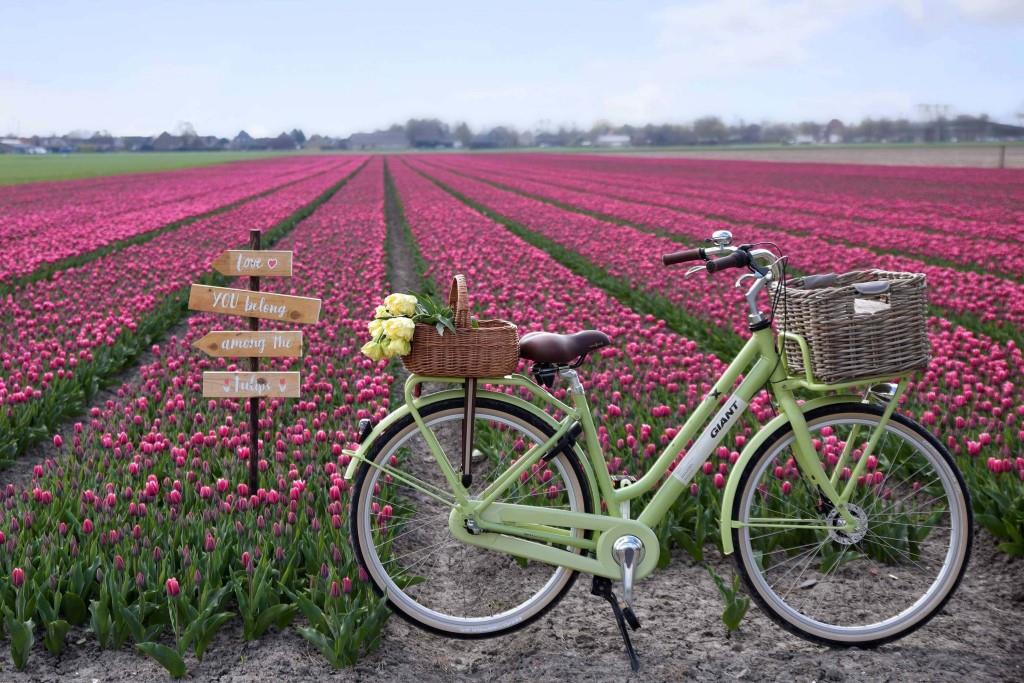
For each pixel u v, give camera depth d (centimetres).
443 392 392
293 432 628
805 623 394
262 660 380
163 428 646
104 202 3581
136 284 1335
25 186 5059
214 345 481
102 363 871
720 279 1417
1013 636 410
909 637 408
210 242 1969
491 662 391
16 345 859
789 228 2458
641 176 5994
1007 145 13112
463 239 2025
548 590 397
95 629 380
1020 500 497
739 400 396
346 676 371
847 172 6241
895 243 1992
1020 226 2395
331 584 391
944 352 848
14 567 415
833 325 363
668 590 460
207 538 428
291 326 1030
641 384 761
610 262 1675
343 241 2028
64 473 545
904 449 560
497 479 389
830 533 402
